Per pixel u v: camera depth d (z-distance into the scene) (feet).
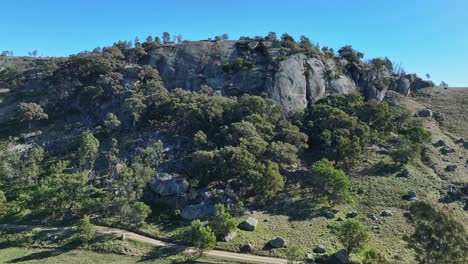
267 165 357.82
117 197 333.01
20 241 293.02
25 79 596.70
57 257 272.10
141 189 349.00
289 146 383.65
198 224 280.72
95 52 606.14
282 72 549.13
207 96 479.41
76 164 401.90
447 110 578.66
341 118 438.81
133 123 456.45
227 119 444.14
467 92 652.07
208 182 367.86
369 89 608.19
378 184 369.09
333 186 332.80
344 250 271.08
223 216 294.87
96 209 330.13
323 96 558.56
